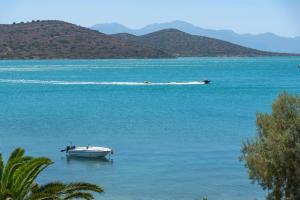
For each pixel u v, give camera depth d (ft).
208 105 480.64
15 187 80.84
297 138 139.13
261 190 187.52
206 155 246.88
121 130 328.90
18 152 88.22
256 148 144.66
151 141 287.89
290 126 140.05
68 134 315.58
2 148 271.90
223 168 219.00
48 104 492.54
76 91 626.64
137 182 199.41
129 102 506.48
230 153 250.57
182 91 624.18
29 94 593.42
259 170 140.77
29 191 84.69
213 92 608.19
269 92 598.34
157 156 246.47
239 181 198.59
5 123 366.63
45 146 278.67
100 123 361.51
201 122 365.61
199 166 223.30
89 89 652.07
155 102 506.89
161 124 355.77
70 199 92.53
